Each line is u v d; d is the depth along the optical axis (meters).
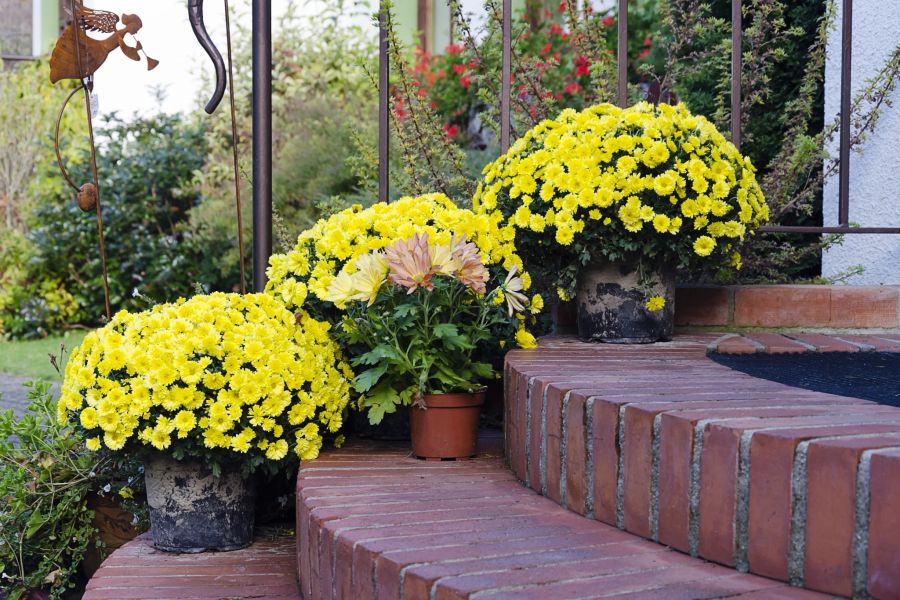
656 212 2.43
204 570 2.14
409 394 2.22
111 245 8.00
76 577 2.79
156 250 7.87
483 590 1.25
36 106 8.89
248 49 8.60
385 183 2.83
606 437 1.60
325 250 2.45
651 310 2.54
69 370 2.24
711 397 1.63
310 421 2.32
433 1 9.18
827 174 3.45
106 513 2.66
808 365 2.15
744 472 1.32
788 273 4.04
